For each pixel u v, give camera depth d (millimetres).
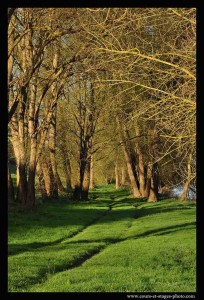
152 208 42031
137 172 59719
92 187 88500
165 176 31375
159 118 16359
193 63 15789
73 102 48094
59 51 31984
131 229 28000
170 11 16188
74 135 50562
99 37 16922
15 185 59062
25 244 21969
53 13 23031
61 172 66500
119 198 57562
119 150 55594
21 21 28297
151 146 29453
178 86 16469
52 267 16281
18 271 15422
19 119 35219
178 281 13891
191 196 37750
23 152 35062
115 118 35438
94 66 19109
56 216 33750
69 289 12906
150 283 13539
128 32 17094
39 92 41938
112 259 17641
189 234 23703
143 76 17250
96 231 27422
